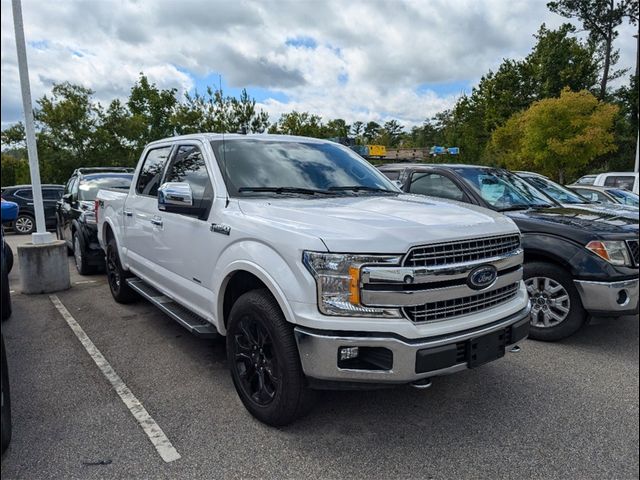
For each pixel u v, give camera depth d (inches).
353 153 187.5
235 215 130.6
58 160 1259.8
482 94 1825.8
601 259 169.0
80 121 1298.0
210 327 146.5
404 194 160.9
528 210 207.9
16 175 1691.7
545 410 131.0
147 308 233.8
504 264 120.6
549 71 1553.9
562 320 178.2
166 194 142.4
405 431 120.8
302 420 125.9
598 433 119.2
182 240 155.7
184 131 1068.5
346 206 128.6
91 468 106.6
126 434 120.1
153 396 140.6
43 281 265.0
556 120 1062.4
